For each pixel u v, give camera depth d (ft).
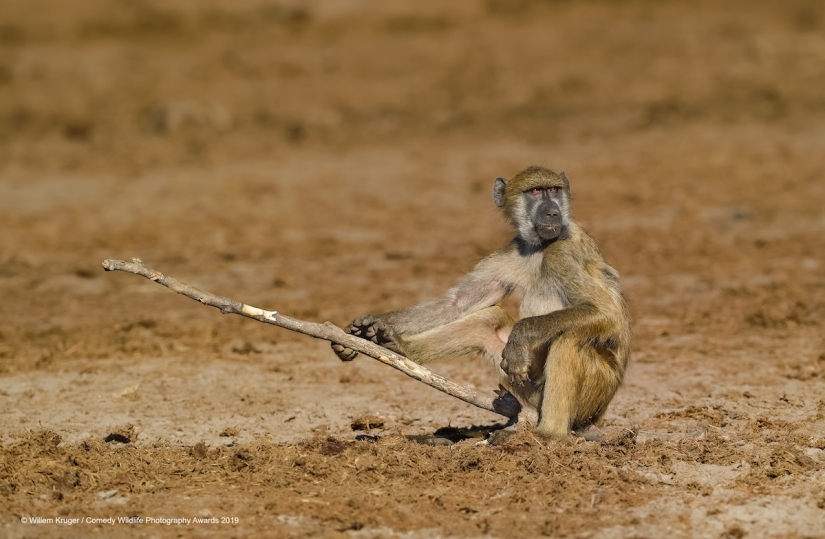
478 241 96.63
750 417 51.78
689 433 49.14
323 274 87.04
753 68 173.17
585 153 132.57
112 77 193.26
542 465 43.55
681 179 117.70
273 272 88.12
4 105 173.88
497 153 135.03
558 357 45.24
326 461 45.01
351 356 46.83
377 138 148.05
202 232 103.60
